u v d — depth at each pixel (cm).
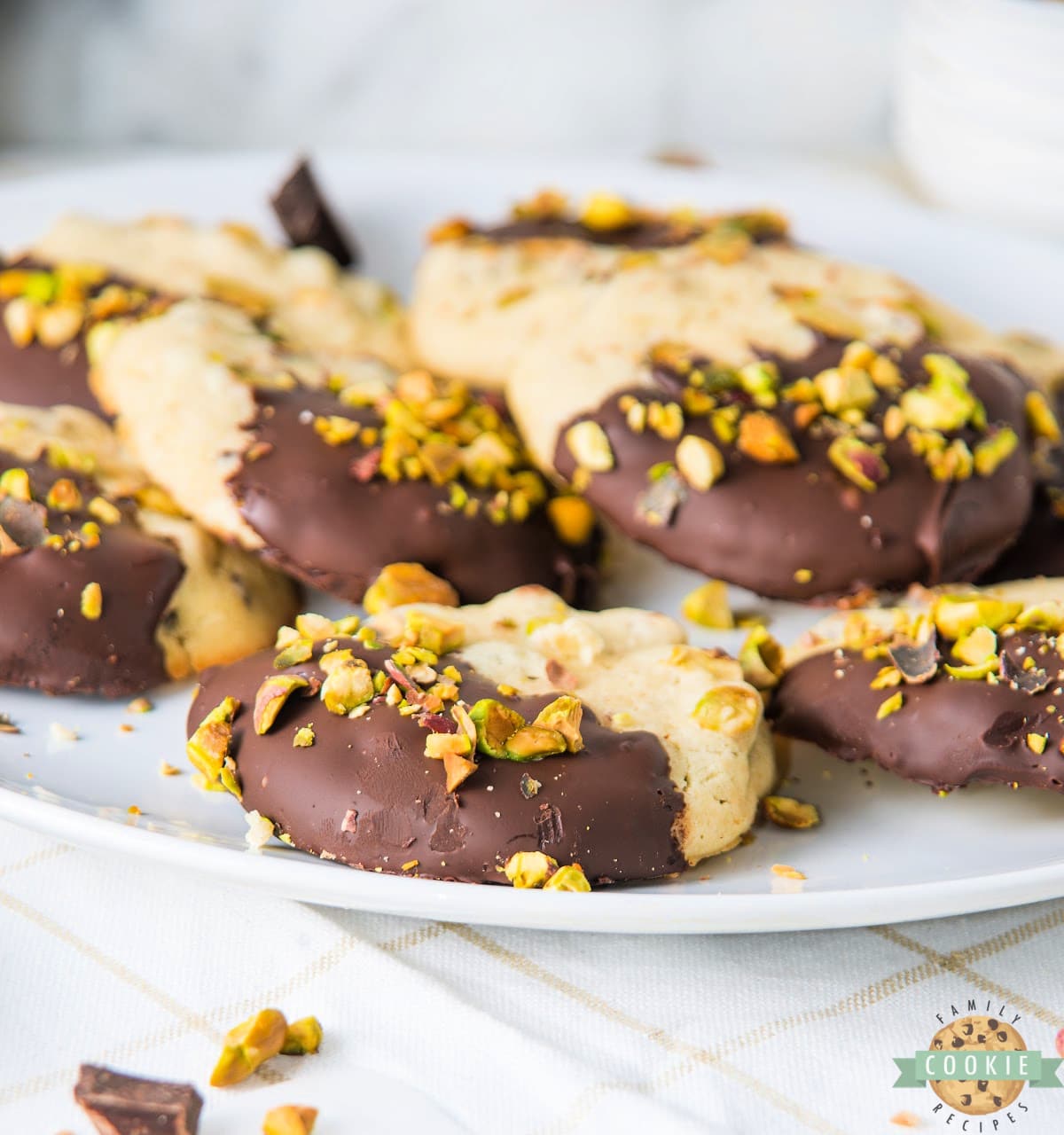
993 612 29
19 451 32
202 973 28
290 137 51
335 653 29
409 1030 27
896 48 49
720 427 32
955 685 29
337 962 28
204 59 50
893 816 29
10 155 50
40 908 28
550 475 33
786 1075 27
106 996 27
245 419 32
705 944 28
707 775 28
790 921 27
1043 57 43
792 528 31
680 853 28
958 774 28
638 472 32
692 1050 27
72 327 35
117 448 33
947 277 41
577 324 34
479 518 32
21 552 30
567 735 28
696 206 42
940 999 28
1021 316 40
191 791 29
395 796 27
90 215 41
